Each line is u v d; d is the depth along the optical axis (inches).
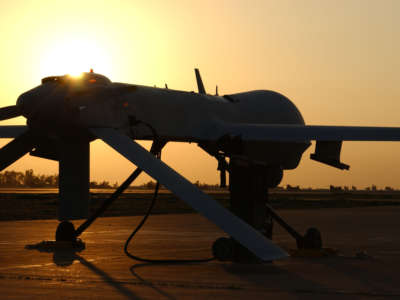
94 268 407.8
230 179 450.9
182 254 501.0
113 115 443.5
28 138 514.3
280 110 587.8
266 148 538.3
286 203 2087.8
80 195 492.4
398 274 388.2
